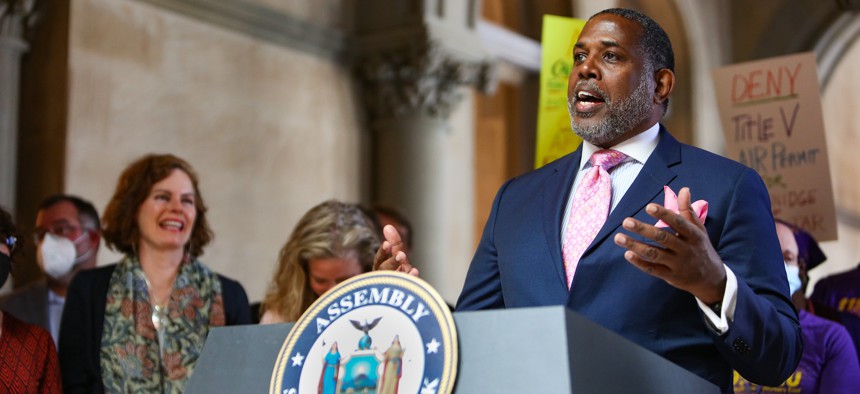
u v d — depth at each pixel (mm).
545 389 2365
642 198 3229
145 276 5930
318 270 5902
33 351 5176
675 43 19141
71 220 7570
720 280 2795
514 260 3377
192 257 6223
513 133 17188
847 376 6523
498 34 16422
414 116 13484
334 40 13273
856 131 24609
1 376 5016
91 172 10219
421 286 2654
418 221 13398
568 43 7570
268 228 12117
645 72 3424
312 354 2723
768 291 3084
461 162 15297
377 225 7637
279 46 12531
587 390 2391
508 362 2445
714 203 3193
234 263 11648
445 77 13609
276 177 12281
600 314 3092
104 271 5938
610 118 3391
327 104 13148
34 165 10133
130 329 5719
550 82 7543
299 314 5875
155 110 10922
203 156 11414
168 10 11211
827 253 23328
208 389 2869
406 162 13422
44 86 10219
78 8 10289
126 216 6082
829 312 8141
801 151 8852
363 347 2664
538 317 2434
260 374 2807
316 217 6023
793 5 19703
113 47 10586
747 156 9016
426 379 2527
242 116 11922
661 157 3340
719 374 3117
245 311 6184
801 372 6613
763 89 9008
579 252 3277
